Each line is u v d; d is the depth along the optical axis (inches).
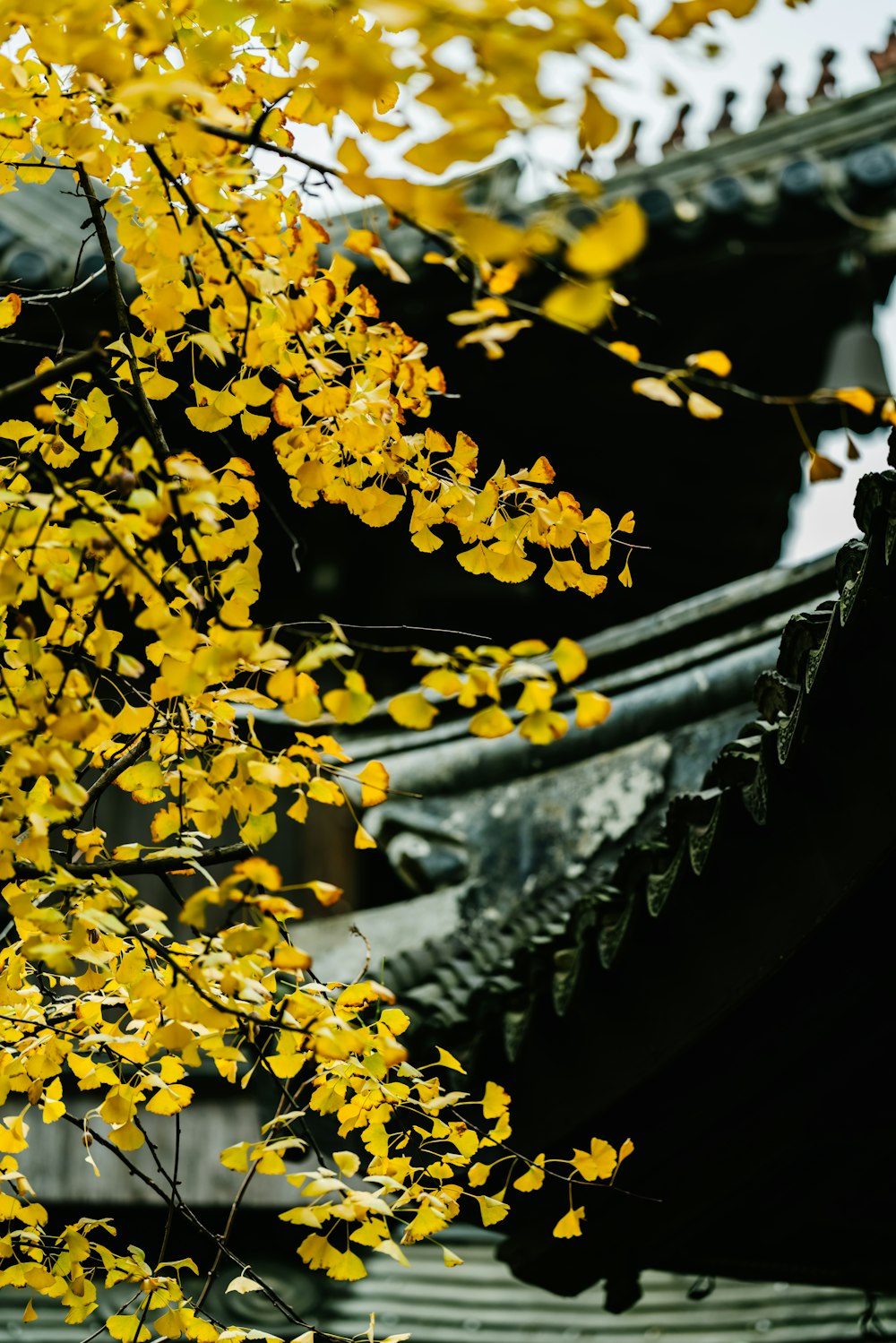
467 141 69.2
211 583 104.0
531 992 171.8
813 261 305.7
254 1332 115.3
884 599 116.0
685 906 153.0
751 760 140.6
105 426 109.7
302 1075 176.9
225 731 107.0
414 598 317.7
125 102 83.5
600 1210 182.2
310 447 111.2
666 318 318.7
